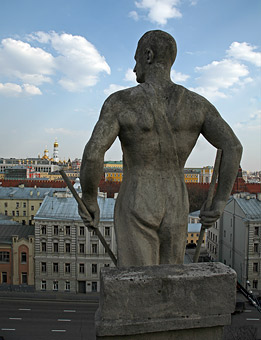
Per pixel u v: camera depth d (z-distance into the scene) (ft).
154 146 9.57
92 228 10.08
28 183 228.43
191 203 183.83
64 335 70.28
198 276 7.14
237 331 67.87
